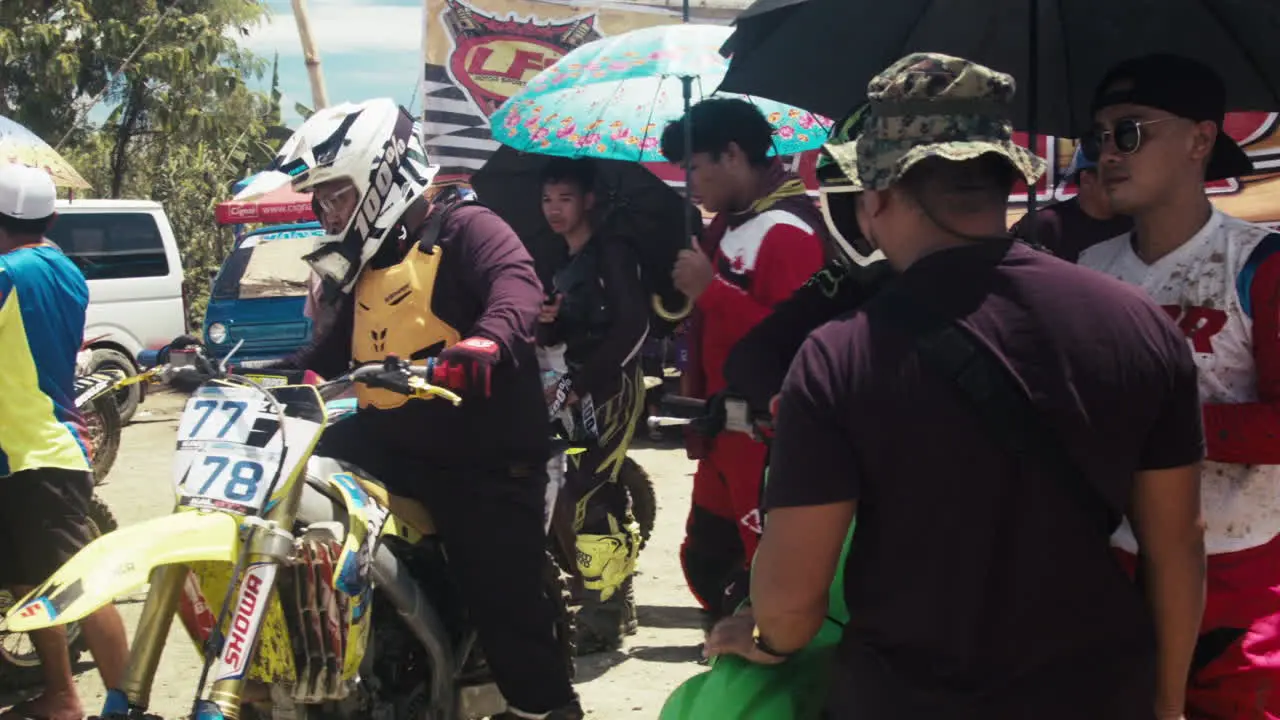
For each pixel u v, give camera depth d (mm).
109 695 2977
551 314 4875
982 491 1926
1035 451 1909
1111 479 1958
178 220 23750
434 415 3527
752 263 3896
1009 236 2059
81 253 13148
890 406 1942
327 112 3457
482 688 3762
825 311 2928
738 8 11609
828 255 3889
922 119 2012
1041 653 1965
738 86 3586
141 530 2955
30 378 4371
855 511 2031
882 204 2096
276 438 3082
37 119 19531
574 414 5121
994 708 1963
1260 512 2740
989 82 2016
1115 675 1997
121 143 21469
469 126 11469
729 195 4020
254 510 3021
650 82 5055
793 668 2430
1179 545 2090
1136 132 2707
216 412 3133
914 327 1957
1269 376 2656
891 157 2025
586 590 5266
